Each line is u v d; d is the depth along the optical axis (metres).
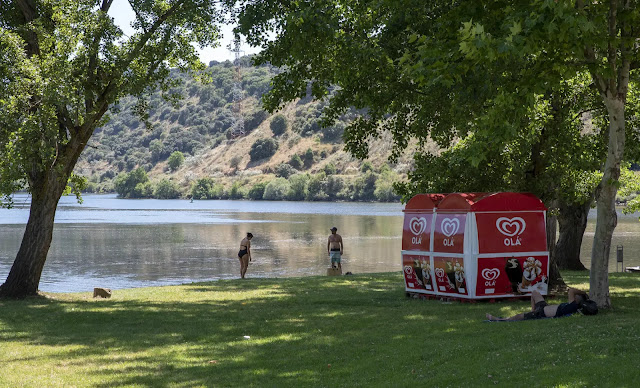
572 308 11.69
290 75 18.20
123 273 37.91
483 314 13.03
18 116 16.84
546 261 15.33
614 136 12.34
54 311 15.39
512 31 9.42
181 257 47.41
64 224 90.25
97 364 9.48
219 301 17.27
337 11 16.95
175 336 11.75
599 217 12.84
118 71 18.33
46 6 18.52
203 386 8.05
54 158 18.41
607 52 12.21
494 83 12.59
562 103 17.30
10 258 46.12
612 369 7.21
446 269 15.42
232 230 77.94
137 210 150.12
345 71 16.52
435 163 19.00
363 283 21.69
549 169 16.88
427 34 15.04
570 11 9.37
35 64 17.06
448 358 8.75
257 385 8.04
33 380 8.45
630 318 11.05
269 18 16.25
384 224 89.19
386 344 10.21
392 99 17.42
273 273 37.69
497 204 14.97
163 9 19.77
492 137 11.58
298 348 10.27
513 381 7.23
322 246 56.09
